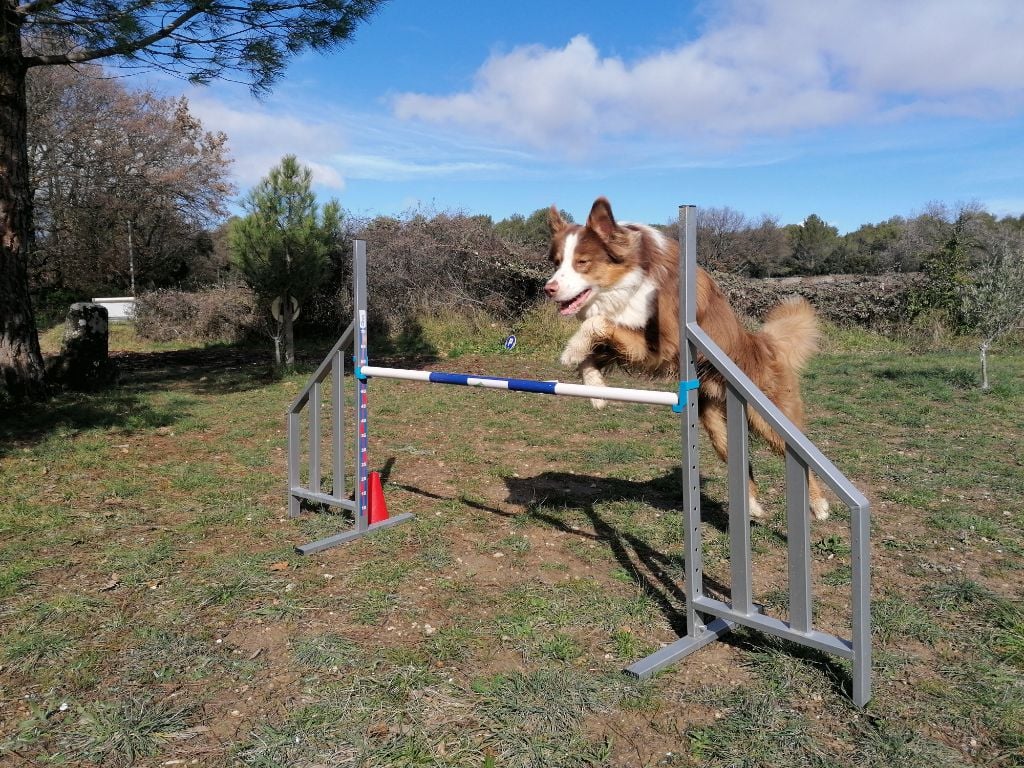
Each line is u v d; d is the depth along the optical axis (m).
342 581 3.74
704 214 33.75
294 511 4.88
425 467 6.36
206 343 17.91
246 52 8.30
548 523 4.70
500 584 3.71
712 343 2.90
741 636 3.14
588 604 3.43
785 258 37.59
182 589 3.60
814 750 2.30
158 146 25.27
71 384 10.35
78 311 10.50
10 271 8.99
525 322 16.66
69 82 21.34
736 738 2.38
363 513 4.49
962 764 2.23
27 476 5.74
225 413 8.91
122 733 2.39
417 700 2.60
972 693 2.62
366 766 2.23
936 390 9.72
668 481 5.80
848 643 2.62
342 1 8.20
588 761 2.28
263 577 3.75
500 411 9.02
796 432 2.65
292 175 12.18
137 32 7.70
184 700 2.62
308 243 12.23
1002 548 4.17
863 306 16.48
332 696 2.62
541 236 18.83
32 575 3.75
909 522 4.67
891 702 2.57
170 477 5.84
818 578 3.80
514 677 2.74
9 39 8.50
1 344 8.98
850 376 11.27
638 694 2.65
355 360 4.51
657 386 10.09
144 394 10.22
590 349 4.02
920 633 3.09
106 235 24.97
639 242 3.84
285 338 12.81
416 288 17.61
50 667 2.84
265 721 2.48
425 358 14.88
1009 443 6.84
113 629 3.17
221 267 30.66
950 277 15.60
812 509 4.68
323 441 7.40
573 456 6.68
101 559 3.97
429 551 4.14
